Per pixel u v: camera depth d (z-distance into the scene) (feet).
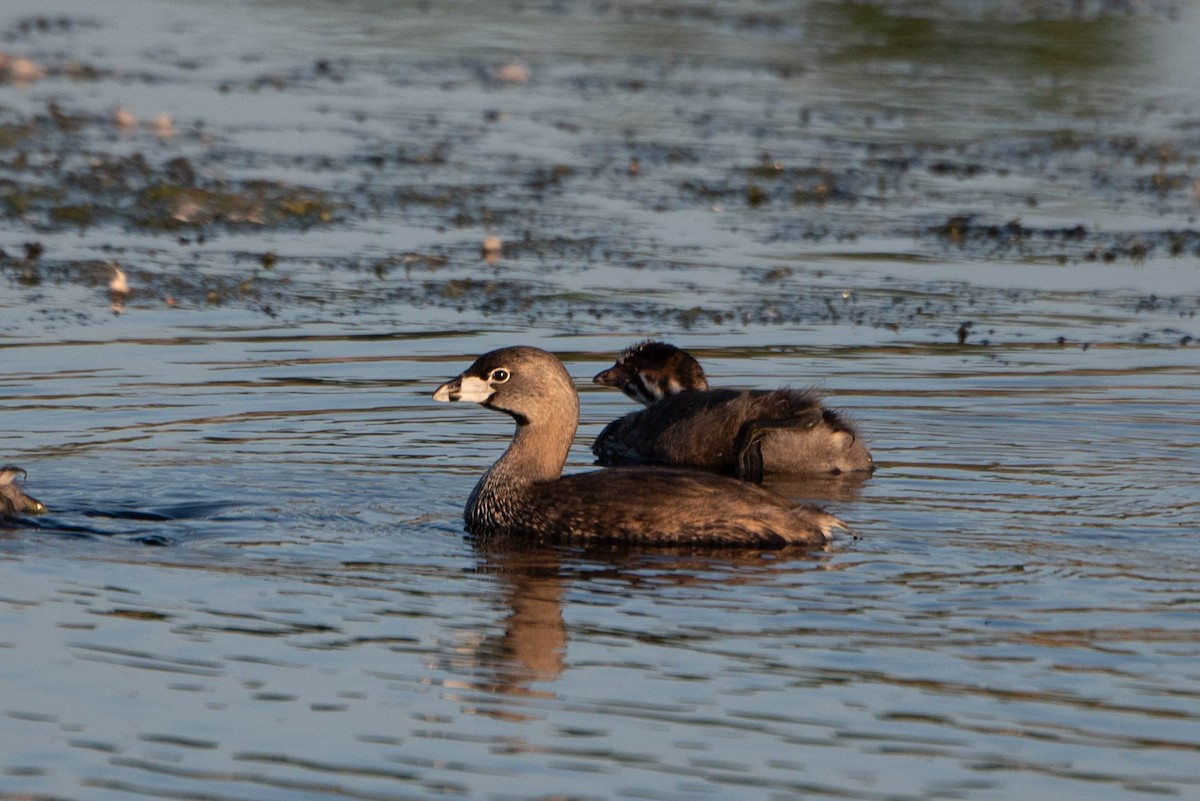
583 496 41.24
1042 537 40.47
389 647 32.76
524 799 26.55
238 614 34.35
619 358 55.77
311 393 53.93
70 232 73.10
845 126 98.48
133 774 27.30
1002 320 64.85
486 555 39.32
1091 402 54.60
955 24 128.57
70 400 51.93
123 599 35.04
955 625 34.09
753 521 40.29
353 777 27.30
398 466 47.01
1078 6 136.15
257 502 42.78
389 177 83.97
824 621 34.37
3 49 112.27
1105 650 32.81
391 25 129.39
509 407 42.60
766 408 49.42
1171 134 98.32
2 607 34.32
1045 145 95.35
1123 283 70.69
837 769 27.68
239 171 83.10
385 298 65.51
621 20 132.16
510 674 31.45
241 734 28.81
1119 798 26.84
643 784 27.12
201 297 64.90
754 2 139.85
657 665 32.01
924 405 54.19
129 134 89.40
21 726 28.96
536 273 69.46
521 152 90.22
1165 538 40.42
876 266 72.23
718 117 99.66
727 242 75.25
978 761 28.02
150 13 131.95
